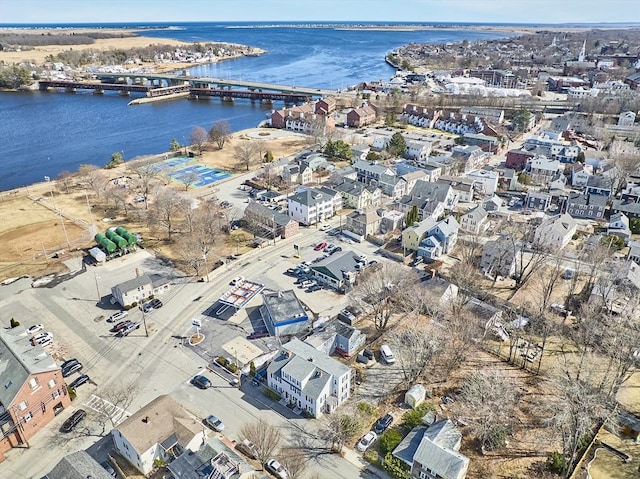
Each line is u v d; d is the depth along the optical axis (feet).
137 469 189.78
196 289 315.17
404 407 222.07
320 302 301.22
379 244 374.43
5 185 517.55
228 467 172.86
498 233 389.80
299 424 212.64
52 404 213.87
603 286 280.72
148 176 467.93
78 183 495.00
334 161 566.77
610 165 493.77
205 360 251.60
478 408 209.56
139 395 227.81
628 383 232.53
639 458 193.36
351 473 189.06
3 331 233.35
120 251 353.51
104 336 269.44
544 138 607.37
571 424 188.14
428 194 424.46
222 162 571.28
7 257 349.00
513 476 185.16
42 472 189.26
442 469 175.32
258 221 391.04
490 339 269.44
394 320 282.77
